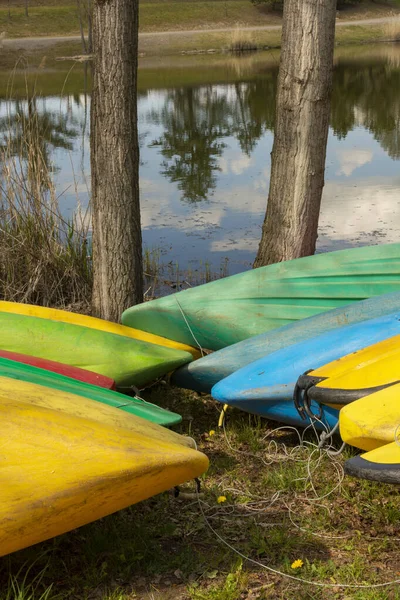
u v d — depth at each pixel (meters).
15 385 3.56
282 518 3.35
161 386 4.89
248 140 13.52
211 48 33.03
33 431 2.94
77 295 6.48
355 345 4.15
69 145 12.59
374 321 4.32
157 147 13.08
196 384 4.55
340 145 12.91
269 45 33.12
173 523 3.33
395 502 3.40
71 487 2.76
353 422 3.24
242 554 3.11
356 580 2.90
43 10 36.06
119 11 4.95
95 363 4.48
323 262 5.14
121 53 5.03
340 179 10.69
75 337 4.62
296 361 4.10
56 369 4.27
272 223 5.63
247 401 4.00
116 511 3.08
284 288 5.08
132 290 5.54
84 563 3.05
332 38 5.22
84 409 3.41
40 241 6.43
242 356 4.45
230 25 38.25
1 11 36.03
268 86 20.50
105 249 5.46
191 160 12.02
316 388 3.65
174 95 19.55
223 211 9.27
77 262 6.55
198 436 4.21
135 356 4.49
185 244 8.10
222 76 23.39
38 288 6.38
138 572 3.01
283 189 5.50
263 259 5.75
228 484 3.66
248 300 5.04
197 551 3.12
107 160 5.30
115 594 2.83
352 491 3.54
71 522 2.84
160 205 9.55
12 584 2.78
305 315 5.07
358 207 9.28
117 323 5.50
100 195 5.36
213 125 15.11
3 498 2.69
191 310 5.02
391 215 8.92
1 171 6.84
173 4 40.41
